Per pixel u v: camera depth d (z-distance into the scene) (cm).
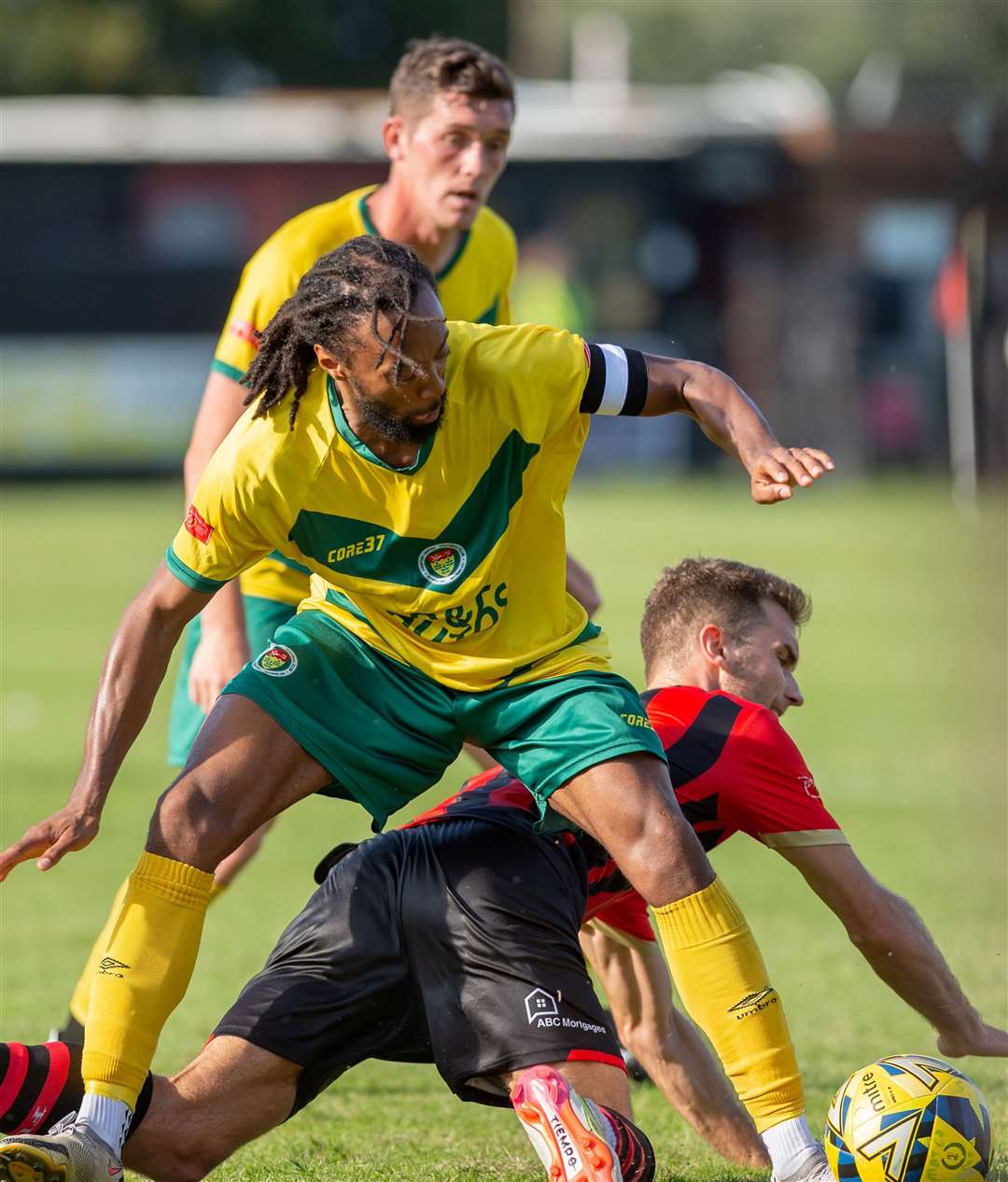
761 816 1334
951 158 10538
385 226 1831
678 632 1448
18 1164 1113
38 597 6153
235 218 10344
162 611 1275
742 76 16488
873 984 1991
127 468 10081
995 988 1922
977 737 3622
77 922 2311
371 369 1166
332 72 14762
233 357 1728
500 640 1283
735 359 10838
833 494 10019
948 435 10881
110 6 13875
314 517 1244
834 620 5534
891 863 2547
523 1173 1373
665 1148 1477
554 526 1297
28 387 10006
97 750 1252
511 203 10588
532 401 1251
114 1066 1192
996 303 9269
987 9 12600
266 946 2169
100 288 10012
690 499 9706
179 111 10550
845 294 10819
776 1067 1222
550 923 1246
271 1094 1262
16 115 10244
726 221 10706
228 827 1249
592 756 1231
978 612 5681
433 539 1244
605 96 14025
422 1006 1260
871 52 15238
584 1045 1214
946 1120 1210
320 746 1272
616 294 10712
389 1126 1535
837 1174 1228
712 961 1212
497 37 15225
